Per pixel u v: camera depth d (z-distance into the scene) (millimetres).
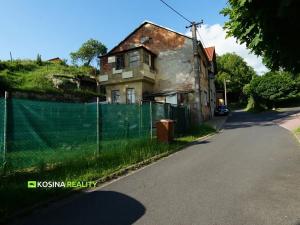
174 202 5520
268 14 5641
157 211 5102
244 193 5832
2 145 6711
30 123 7410
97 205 5633
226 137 15945
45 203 5766
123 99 25906
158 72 26828
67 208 5539
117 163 9086
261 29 5973
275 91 43625
